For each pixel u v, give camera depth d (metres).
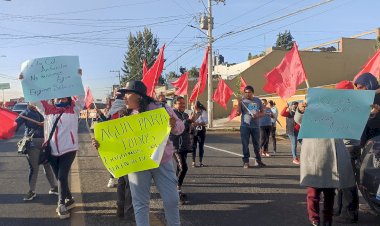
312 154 4.89
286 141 18.36
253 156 12.62
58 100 6.21
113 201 6.88
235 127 27.59
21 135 21.14
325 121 4.54
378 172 5.10
